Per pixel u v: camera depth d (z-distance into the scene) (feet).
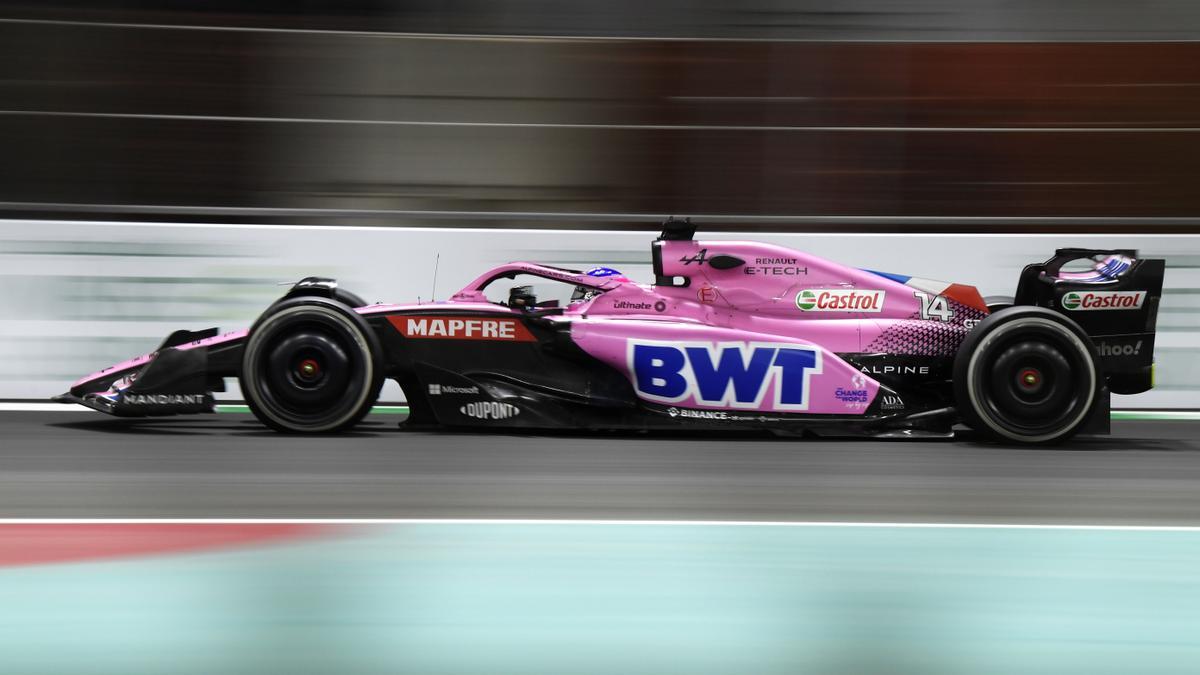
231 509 45.39
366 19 98.27
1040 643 31.73
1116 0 98.94
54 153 90.33
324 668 28.96
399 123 93.66
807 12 99.55
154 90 93.45
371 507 46.11
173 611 33.04
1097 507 48.96
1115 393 69.00
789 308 66.44
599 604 34.22
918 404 66.74
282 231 79.36
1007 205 93.76
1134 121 95.96
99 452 58.44
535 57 98.12
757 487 51.75
